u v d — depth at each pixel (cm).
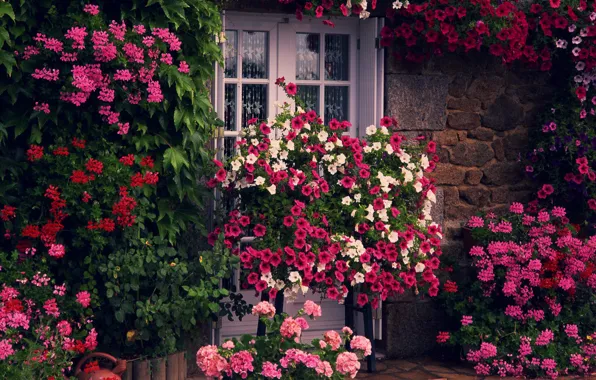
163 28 528
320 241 576
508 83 691
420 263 600
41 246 524
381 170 603
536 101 702
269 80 643
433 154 668
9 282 492
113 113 519
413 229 602
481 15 631
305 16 638
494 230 652
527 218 660
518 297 630
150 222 559
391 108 652
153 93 515
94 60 512
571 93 686
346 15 612
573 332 627
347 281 601
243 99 640
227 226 568
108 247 533
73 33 496
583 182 684
